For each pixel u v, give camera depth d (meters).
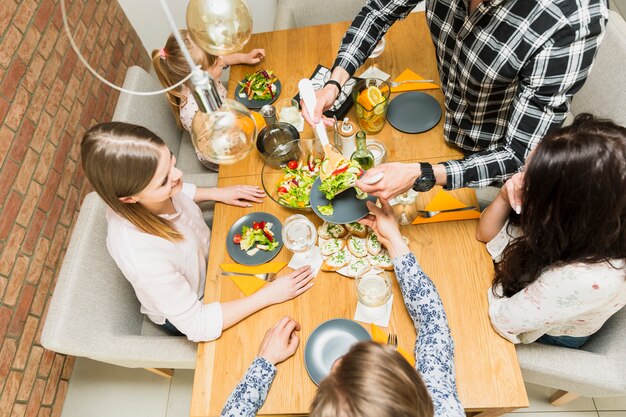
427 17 1.34
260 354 1.14
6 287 1.77
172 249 1.29
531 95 1.09
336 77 1.46
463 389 1.06
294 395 1.11
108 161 1.05
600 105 1.60
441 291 1.20
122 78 2.63
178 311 1.20
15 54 1.86
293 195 1.40
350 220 1.26
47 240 1.99
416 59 1.71
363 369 0.64
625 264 0.87
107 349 1.32
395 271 1.18
